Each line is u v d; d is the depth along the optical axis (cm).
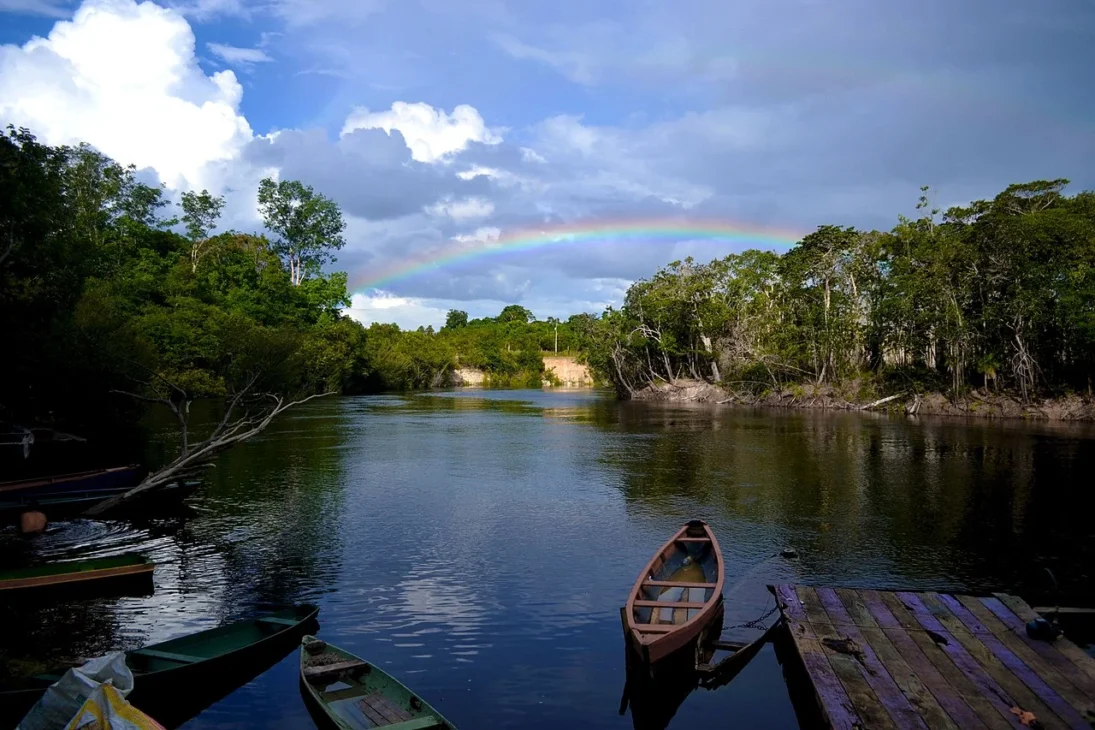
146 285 6588
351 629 1302
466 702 1036
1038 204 6334
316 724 959
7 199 2211
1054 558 1736
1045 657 1049
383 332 12006
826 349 7075
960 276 6016
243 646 1112
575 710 1019
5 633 1272
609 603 1441
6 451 2920
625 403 7869
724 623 1348
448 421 5456
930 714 883
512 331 15775
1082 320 5119
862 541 1894
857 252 7238
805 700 1031
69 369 2878
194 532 1997
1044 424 4991
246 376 4219
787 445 3888
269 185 8656
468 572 1638
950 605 1262
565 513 2241
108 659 813
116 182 6291
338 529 2039
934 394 6188
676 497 2480
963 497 2444
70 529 2022
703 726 985
